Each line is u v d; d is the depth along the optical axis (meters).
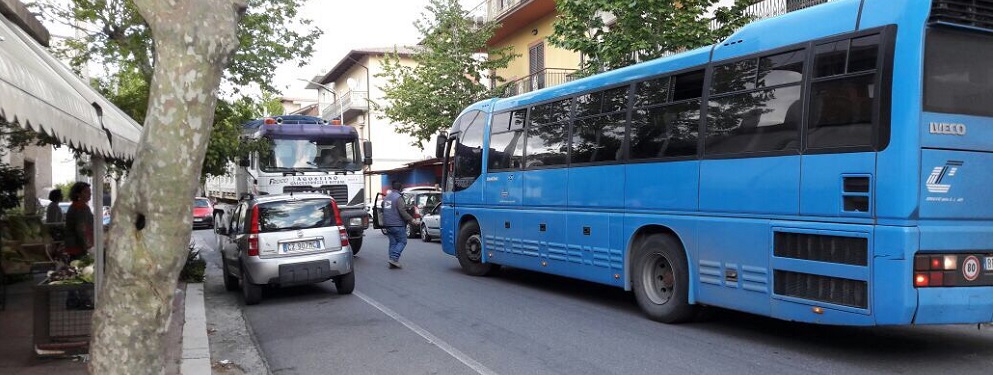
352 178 17.12
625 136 8.77
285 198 10.60
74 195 9.84
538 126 10.80
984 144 5.89
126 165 8.75
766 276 6.77
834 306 6.13
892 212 5.70
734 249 7.13
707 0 13.77
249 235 10.23
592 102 9.50
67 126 4.93
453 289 11.38
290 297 10.98
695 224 7.64
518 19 26.64
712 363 6.44
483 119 12.59
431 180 37.03
